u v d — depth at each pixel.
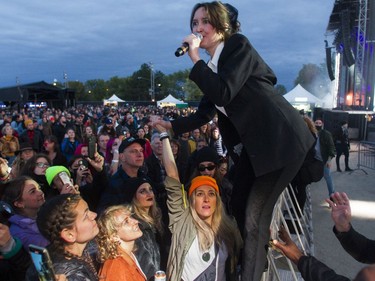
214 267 2.40
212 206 2.46
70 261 1.81
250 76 1.84
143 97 103.19
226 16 1.91
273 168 1.77
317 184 10.47
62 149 8.48
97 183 3.69
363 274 1.17
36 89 29.41
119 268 2.03
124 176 3.71
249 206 1.89
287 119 1.82
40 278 1.44
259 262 1.90
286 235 2.02
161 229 3.06
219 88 1.70
